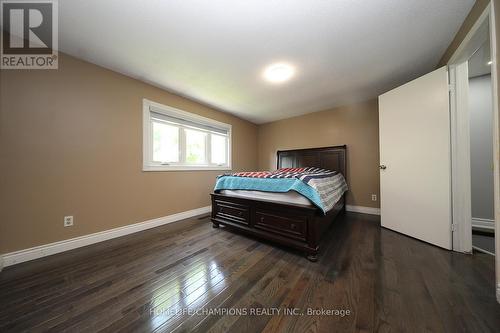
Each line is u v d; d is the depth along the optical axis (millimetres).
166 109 2701
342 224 2549
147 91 2492
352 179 3316
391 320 965
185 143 3029
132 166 2328
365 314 1009
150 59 1951
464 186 1711
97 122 2041
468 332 896
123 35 1595
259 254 1725
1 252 1500
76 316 1014
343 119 3414
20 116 1597
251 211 2078
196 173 3150
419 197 1984
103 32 1559
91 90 2000
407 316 991
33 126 1656
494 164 1095
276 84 2541
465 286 1225
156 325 955
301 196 1748
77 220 1894
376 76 2326
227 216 2326
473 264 1500
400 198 2178
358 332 898
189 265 1535
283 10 1333
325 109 3609
